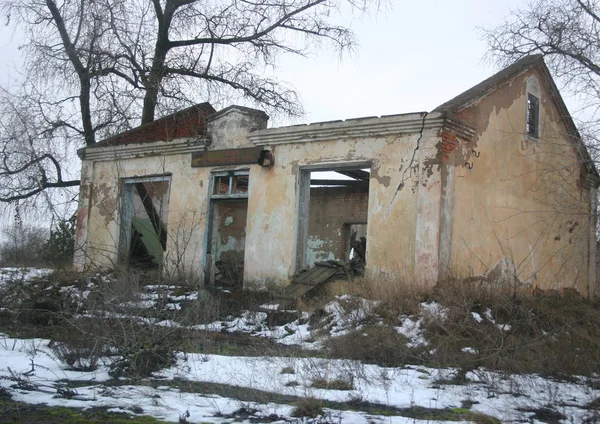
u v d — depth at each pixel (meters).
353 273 13.66
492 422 5.53
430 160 12.52
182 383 7.02
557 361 8.02
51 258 19.11
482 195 13.65
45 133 19.94
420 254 12.34
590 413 5.96
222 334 10.78
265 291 14.18
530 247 15.31
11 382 6.68
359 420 5.49
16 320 10.83
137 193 19.00
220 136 15.99
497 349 8.20
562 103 16.95
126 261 13.93
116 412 5.62
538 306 10.84
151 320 8.36
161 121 17.58
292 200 14.45
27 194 19.91
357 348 8.93
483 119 13.81
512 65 15.37
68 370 7.55
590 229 17.92
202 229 16.02
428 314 10.02
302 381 7.13
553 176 16.31
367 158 13.41
